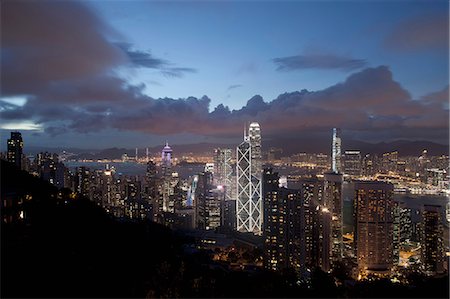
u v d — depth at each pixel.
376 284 100.00
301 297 89.31
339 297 90.75
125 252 95.69
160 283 80.19
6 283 60.34
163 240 139.50
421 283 99.00
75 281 68.06
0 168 96.06
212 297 80.62
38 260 69.44
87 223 105.81
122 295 70.00
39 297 60.03
